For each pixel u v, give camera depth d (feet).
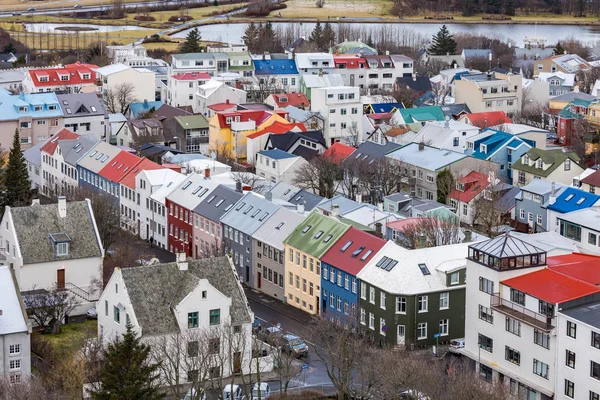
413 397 564.71
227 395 600.39
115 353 540.11
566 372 587.68
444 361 636.48
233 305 646.74
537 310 606.14
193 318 632.38
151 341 619.26
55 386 601.21
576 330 579.89
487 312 637.71
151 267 643.04
